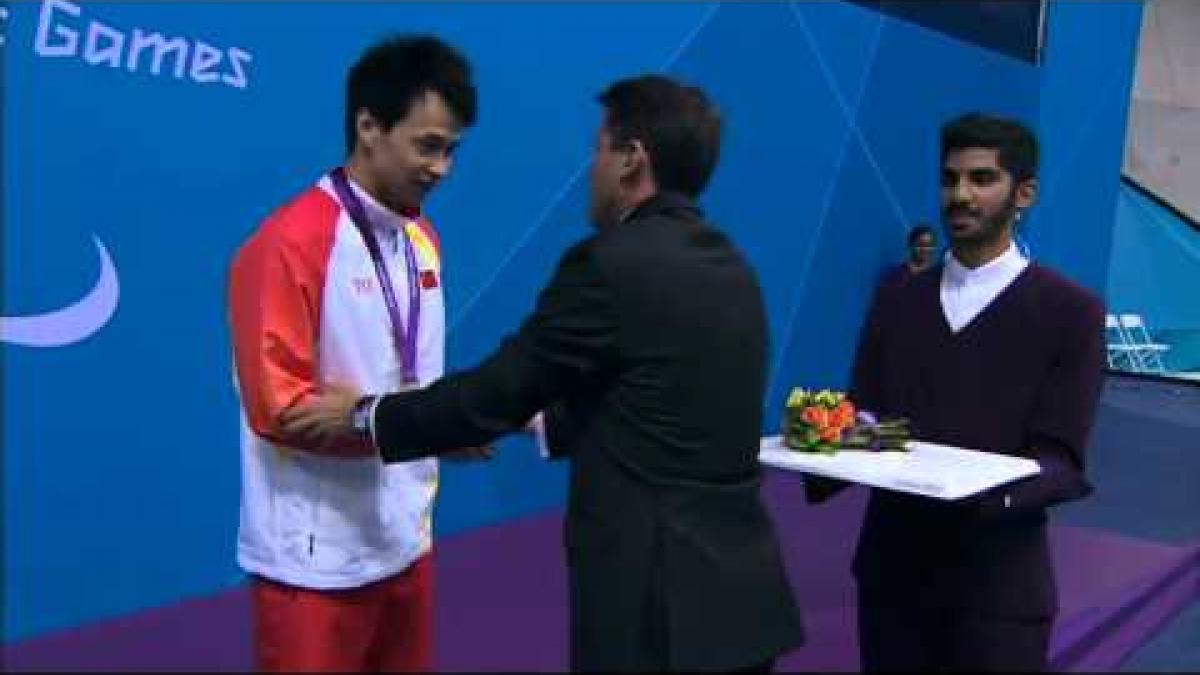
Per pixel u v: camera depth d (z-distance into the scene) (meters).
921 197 6.11
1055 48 7.56
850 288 5.64
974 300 1.85
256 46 2.96
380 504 1.70
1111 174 8.71
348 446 1.52
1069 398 1.77
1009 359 1.82
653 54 4.23
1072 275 8.38
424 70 1.54
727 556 1.34
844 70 5.38
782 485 4.55
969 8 6.46
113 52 2.65
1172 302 9.71
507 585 2.85
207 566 2.99
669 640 1.29
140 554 2.83
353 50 3.19
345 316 1.61
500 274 3.76
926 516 1.87
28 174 2.52
